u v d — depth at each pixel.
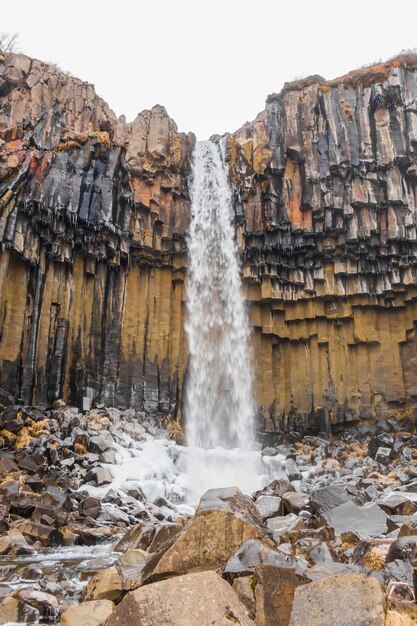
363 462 19.61
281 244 24.69
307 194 24.70
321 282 25.11
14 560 8.38
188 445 21.66
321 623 3.78
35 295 19.95
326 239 24.69
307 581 4.74
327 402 24.39
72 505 12.47
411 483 15.95
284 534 7.72
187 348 24.55
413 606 4.04
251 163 25.50
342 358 24.89
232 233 25.09
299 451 22.20
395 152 24.50
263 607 4.41
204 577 4.20
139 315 23.61
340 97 25.78
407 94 25.52
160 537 8.08
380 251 24.30
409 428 22.88
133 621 3.94
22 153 19.59
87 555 8.80
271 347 25.45
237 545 5.96
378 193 24.53
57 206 20.61
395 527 8.69
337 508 9.62
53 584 6.54
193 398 24.03
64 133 21.81
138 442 18.62
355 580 3.92
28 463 14.19
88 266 22.33
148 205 24.03
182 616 3.90
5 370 18.45
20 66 21.31
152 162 24.53
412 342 24.30
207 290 24.98
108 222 22.23
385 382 24.08
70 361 21.00
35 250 20.02
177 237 24.69
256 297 25.19
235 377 24.55
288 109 25.92
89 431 17.84
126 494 14.20
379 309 24.89
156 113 25.59
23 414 17.58
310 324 25.34
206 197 25.91
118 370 22.34
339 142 25.03
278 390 25.05
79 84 23.55
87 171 22.22
